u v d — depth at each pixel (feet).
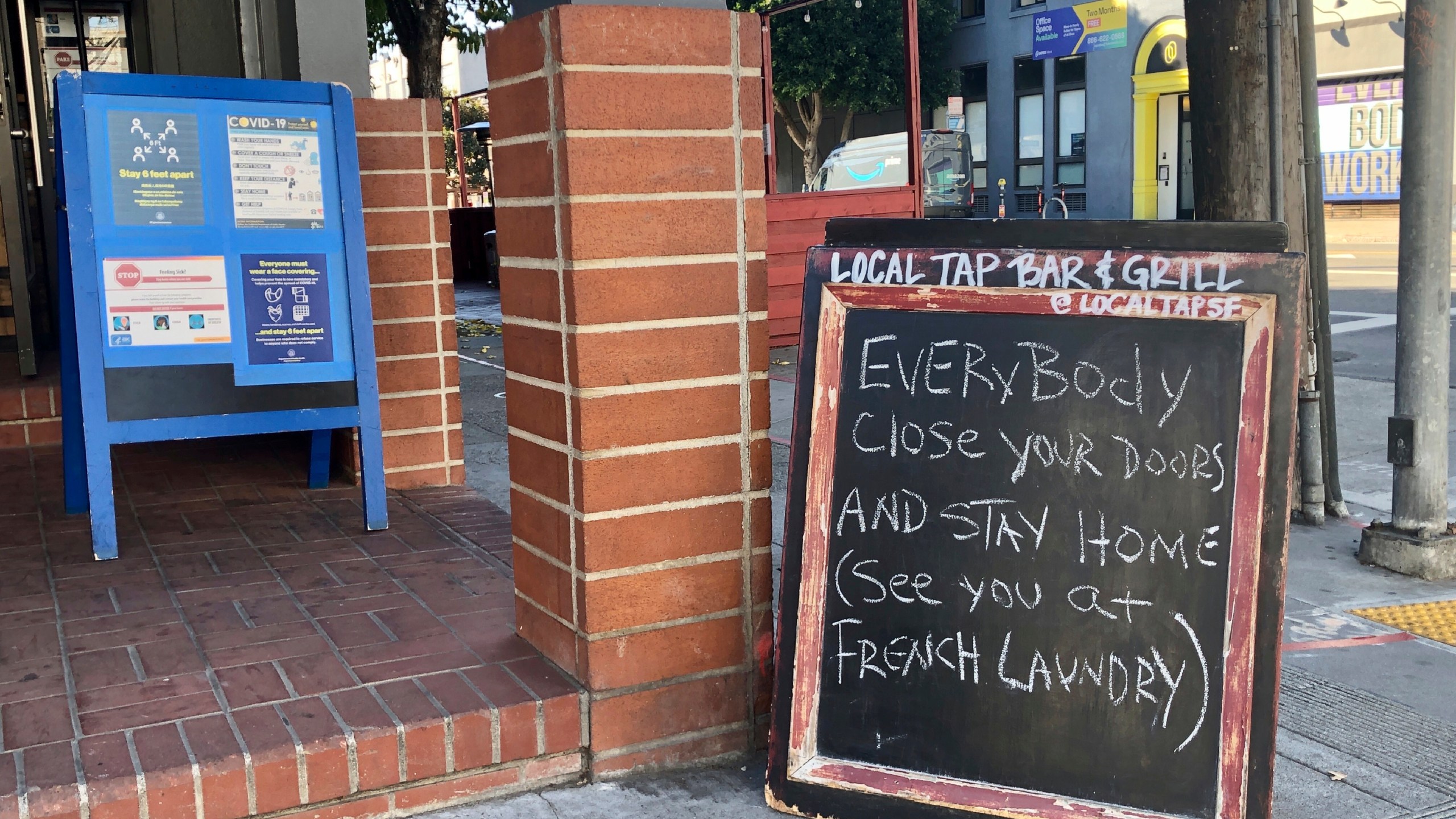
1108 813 8.07
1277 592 7.87
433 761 8.73
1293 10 17.66
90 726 8.55
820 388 8.86
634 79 8.72
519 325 9.74
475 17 54.80
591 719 9.28
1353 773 10.14
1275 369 7.92
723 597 9.65
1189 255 8.12
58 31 22.76
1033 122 88.99
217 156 12.98
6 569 12.44
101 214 12.46
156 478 16.58
